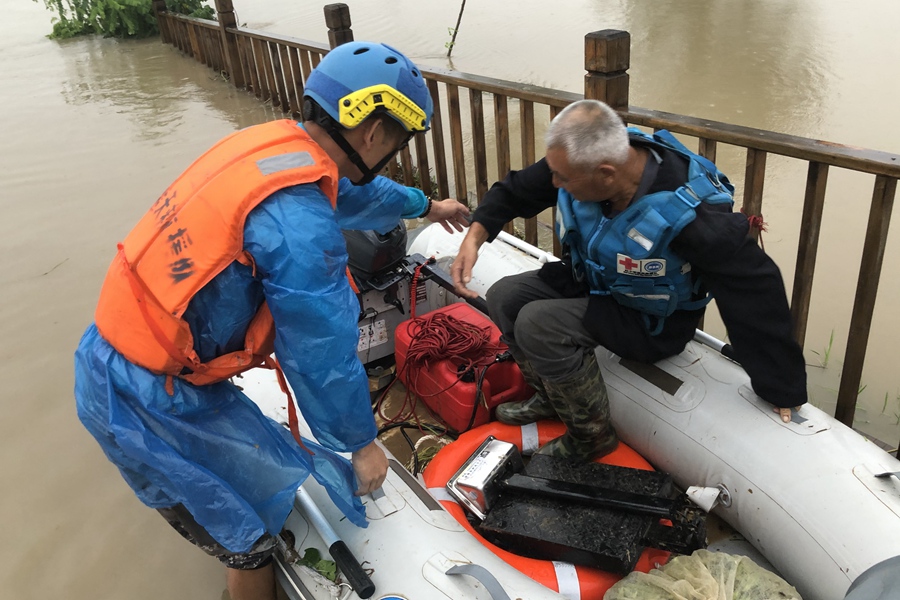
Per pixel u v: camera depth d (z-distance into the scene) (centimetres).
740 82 582
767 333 189
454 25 845
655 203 186
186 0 992
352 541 187
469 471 220
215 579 222
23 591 220
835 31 693
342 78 145
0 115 720
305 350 139
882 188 206
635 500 197
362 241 273
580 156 180
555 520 202
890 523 172
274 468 163
